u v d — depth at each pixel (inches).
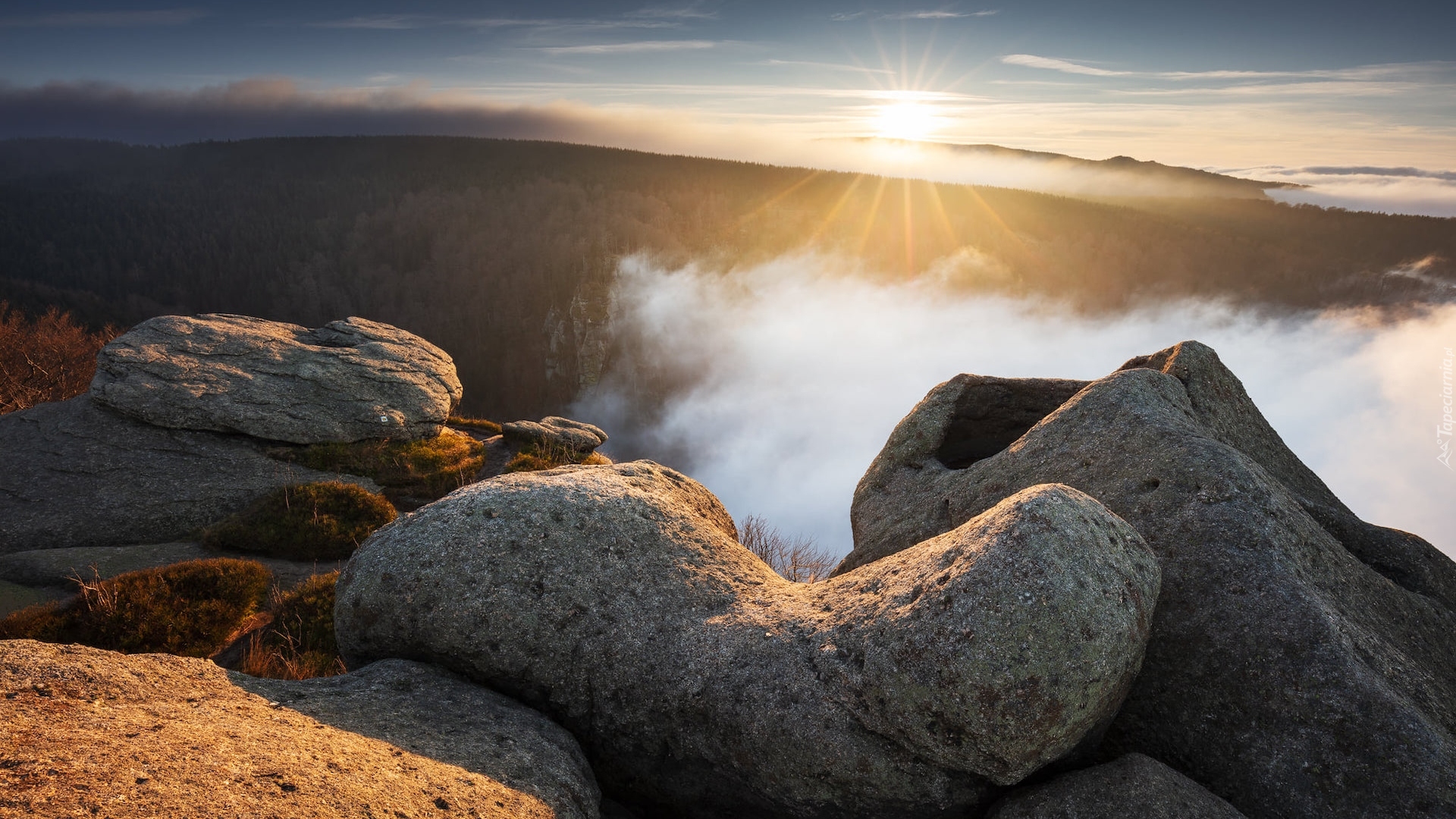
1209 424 315.6
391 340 819.4
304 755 150.6
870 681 178.5
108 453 601.6
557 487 243.0
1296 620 192.7
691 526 250.4
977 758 169.9
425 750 172.6
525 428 800.3
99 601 383.9
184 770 133.8
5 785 117.6
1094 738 191.6
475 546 221.8
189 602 403.2
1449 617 238.4
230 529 514.0
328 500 553.3
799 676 190.7
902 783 179.5
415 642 217.3
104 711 152.9
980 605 169.0
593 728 209.5
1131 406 275.0
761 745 187.9
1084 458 268.4
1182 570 214.8
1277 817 176.4
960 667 165.6
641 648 209.8
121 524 543.5
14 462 585.6
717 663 201.8
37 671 161.3
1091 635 166.9
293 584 465.1
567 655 211.8
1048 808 171.5
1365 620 213.0
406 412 721.0
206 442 634.2
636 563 228.4
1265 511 218.2
